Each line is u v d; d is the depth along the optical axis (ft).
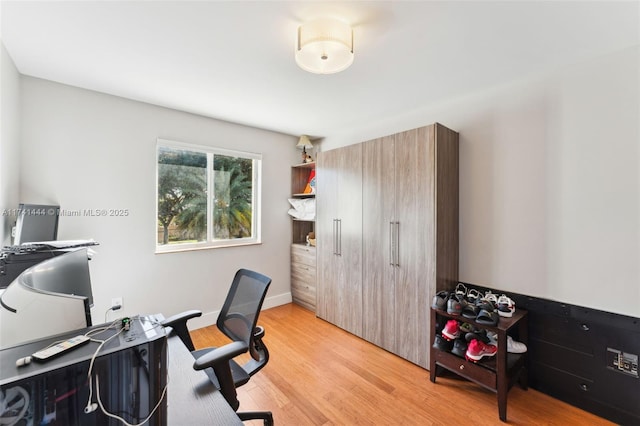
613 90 5.70
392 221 8.06
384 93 7.79
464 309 6.43
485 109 7.57
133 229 8.52
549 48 5.56
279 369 7.25
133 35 5.21
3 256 4.95
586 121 6.02
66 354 2.13
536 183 6.72
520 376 6.58
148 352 2.32
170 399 3.32
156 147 8.89
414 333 7.52
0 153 5.65
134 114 8.45
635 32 5.02
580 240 6.10
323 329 9.69
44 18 4.71
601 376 5.77
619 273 5.65
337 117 9.91
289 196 12.60
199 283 9.91
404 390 6.44
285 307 11.93
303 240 13.07
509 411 5.85
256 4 4.34
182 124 9.40
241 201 11.42
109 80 7.11
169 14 4.59
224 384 4.13
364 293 8.89
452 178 7.75
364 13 4.54
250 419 5.11
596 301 5.90
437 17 4.64
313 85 7.32
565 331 6.24
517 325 6.86
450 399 6.15
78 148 7.60
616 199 5.68
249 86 7.39
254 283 5.35
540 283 6.64
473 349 6.15
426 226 7.25
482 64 6.21
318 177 10.63
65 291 3.70
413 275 7.56
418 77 6.82
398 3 4.31
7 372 1.88
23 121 6.84
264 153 11.68
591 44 5.41
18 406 1.85
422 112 8.99
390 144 8.12
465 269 7.95
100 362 2.12
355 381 6.75
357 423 5.45
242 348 4.35
